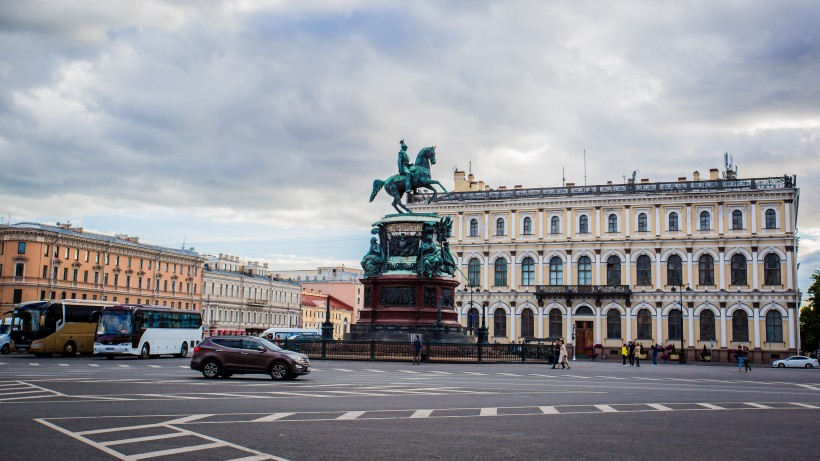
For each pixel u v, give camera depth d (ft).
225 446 45.39
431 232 181.27
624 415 64.03
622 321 296.92
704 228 291.38
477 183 348.38
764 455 44.32
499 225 319.27
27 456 41.52
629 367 187.52
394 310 175.83
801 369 217.97
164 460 40.81
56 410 62.49
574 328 303.07
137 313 181.37
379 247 184.85
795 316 277.23
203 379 103.65
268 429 52.80
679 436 51.60
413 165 192.24
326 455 42.91
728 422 59.98
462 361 161.89
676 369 178.81
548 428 54.95
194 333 204.03
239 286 445.37
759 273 282.77
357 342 165.78
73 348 194.90
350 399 75.46
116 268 364.79
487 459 42.11
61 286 335.47
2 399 71.26
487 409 67.36
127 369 128.88
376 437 49.75
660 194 295.69
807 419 62.54
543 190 314.55
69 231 345.31
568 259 306.55
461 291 318.65
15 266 324.80
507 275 314.55
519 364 167.12
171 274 396.37
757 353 279.28
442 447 46.03
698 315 288.51
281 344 171.53
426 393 83.76
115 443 46.01
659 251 295.48
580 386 99.96
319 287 564.30
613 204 303.07
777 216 282.56
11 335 191.62
